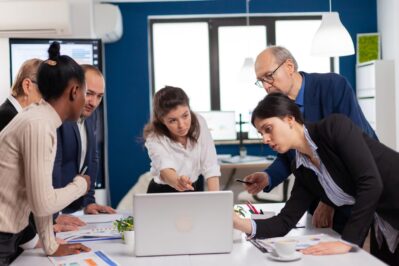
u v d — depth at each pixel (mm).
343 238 1659
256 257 1628
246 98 5695
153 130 2352
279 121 1700
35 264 1631
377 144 1804
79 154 2451
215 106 6008
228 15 5867
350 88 2240
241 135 5465
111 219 2326
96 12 5031
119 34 5496
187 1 5785
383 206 1778
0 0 4262
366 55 5711
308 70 6027
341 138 1680
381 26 5711
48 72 1563
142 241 1662
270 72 2223
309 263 1535
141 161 5832
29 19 4277
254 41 5980
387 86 5258
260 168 5016
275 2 5840
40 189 1519
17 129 1527
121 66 5773
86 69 2311
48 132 1531
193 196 1656
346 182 1767
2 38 4266
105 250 1775
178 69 6000
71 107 1611
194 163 2381
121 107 5793
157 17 5805
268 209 2422
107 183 5637
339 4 5848
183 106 2188
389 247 1900
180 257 1655
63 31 4324
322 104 2252
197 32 5977
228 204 1666
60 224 2156
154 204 1648
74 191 1657
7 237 1602
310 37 6016
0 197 1575
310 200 1961
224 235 1676
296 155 1859
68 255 1722
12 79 4004
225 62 5992
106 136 5746
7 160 1546
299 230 2012
